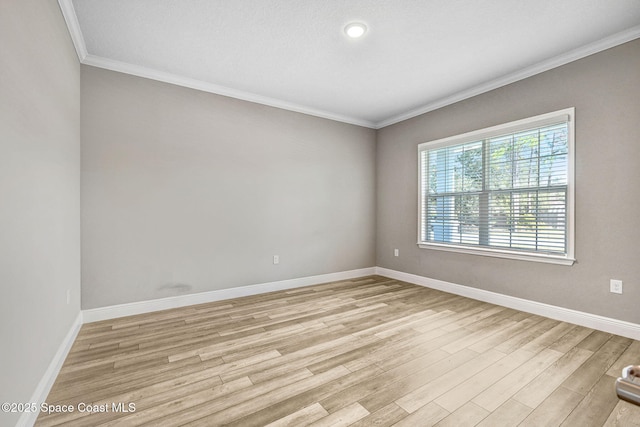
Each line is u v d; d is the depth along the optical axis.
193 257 3.33
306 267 4.22
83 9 2.13
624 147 2.44
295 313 3.05
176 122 3.21
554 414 1.53
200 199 3.36
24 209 1.41
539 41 2.55
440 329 2.63
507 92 3.22
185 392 1.71
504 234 3.29
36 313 1.55
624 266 2.45
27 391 1.42
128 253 2.96
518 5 2.11
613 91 2.49
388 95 3.74
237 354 2.17
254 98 3.71
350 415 1.52
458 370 1.95
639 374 0.65
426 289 4.01
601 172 2.56
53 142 1.88
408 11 2.18
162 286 3.15
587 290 2.66
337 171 4.51
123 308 2.94
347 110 4.30
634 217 2.40
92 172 2.79
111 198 2.88
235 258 3.61
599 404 1.61
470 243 3.63
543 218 2.96
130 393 1.70
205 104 3.39
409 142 4.39
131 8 2.12
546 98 2.91
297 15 2.21
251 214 3.73
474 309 3.17
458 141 3.70
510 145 3.23
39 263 1.61
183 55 2.78
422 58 2.85
